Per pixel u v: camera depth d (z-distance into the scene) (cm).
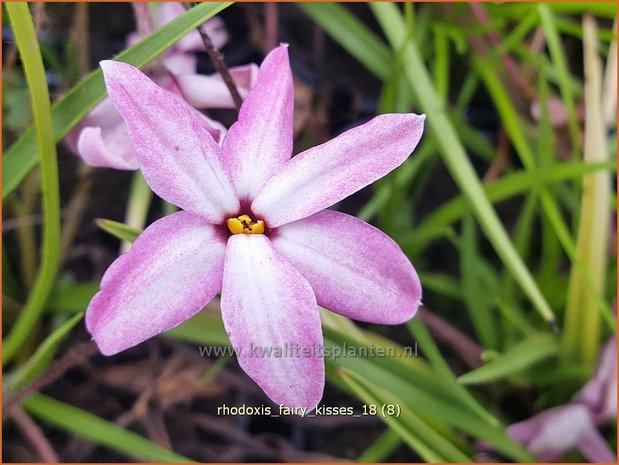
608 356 9
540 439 9
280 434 10
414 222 12
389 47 12
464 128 11
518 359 9
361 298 6
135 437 9
